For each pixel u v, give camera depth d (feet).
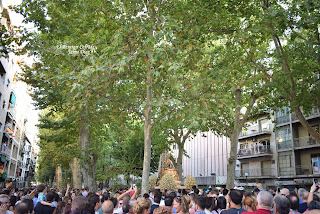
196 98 36.01
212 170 149.48
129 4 37.78
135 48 36.01
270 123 115.75
